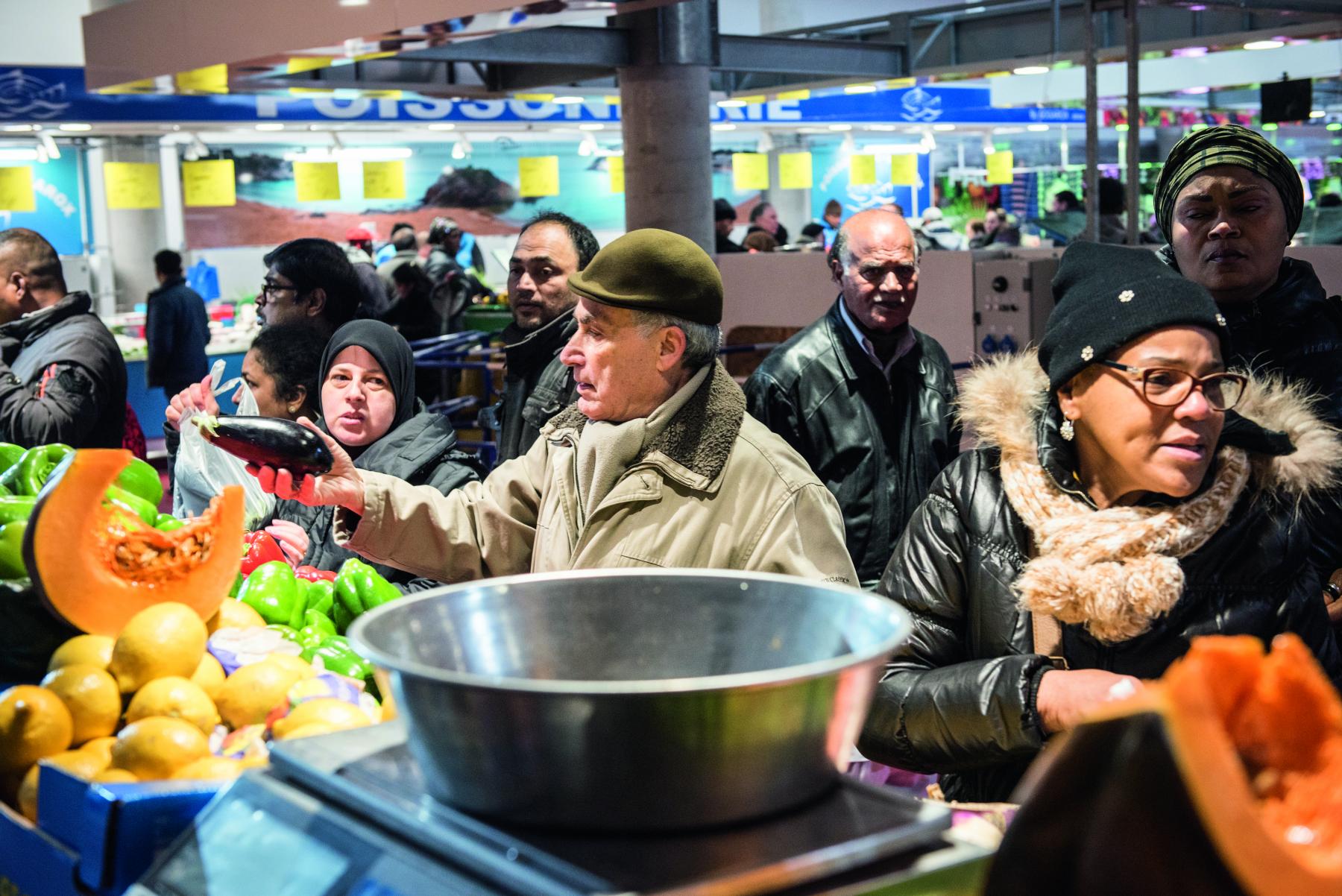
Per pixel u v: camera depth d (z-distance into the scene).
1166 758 0.65
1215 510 1.61
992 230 13.72
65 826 1.25
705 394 2.00
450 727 0.86
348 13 4.24
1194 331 1.57
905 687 1.69
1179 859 0.65
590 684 0.82
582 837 0.85
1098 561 1.61
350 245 11.00
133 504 1.86
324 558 2.82
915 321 5.68
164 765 1.33
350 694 1.50
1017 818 0.72
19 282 4.50
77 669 1.46
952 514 1.81
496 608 1.09
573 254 3.63
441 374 7.25
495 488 2.21
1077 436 1.71
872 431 3.71
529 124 11.92
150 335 8.52
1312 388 2.61
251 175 17.41
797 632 1.08
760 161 13.40
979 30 6.80
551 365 3.52
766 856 0.82
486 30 4.10
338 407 2.91
